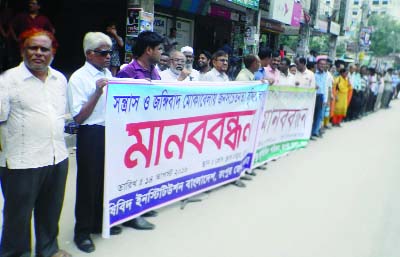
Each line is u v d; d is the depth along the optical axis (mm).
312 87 7707
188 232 3766
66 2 9867
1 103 2451
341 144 8805
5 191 2689
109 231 3352
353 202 4883
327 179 5828
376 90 16109
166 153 3979
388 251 3635
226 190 5035
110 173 3320
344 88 11344
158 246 3451
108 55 3076
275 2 13578
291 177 5816
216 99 4535
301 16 17016
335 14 22703
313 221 4207
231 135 4980
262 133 5949
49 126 2684
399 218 4457
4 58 7070
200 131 4402
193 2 11375
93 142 3152
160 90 3678
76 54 10148
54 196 2910
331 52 23484
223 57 5152
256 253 3436
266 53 6023
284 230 3939
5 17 7270
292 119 7152
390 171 6586
